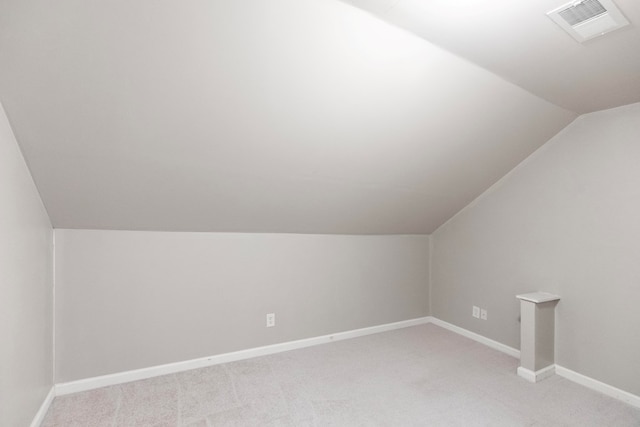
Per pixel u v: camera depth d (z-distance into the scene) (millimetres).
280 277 2971
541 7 1361
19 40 1178
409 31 1533
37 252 1886
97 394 2213
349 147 2182
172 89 1500
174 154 1856
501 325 3094
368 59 1630
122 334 2375
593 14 1399
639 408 2156
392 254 3633
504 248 3072
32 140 1583
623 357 2256
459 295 3533
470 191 3164
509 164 2893
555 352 2641
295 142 2014
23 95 1375
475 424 1976
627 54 1692
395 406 2150
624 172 2275
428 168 2645
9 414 1516
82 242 2250
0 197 1424
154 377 2463
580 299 2502
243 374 2539
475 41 1614
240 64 1482
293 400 2199
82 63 1305
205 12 1259
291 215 2732
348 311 3357
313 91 1715
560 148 2639
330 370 2635
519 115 2324
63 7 1121
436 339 3344
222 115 1698
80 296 2244
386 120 2049
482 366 2742
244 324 2818
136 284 2412
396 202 3002
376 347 3121
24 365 1694
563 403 2207
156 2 1188
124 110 1535
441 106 2062
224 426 1919
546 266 2730
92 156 1737
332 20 1406
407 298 3748
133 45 1293
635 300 2209
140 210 2234
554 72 1894
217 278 2695
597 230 2412
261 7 1293
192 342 2611
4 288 1467
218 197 2299
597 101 2240
